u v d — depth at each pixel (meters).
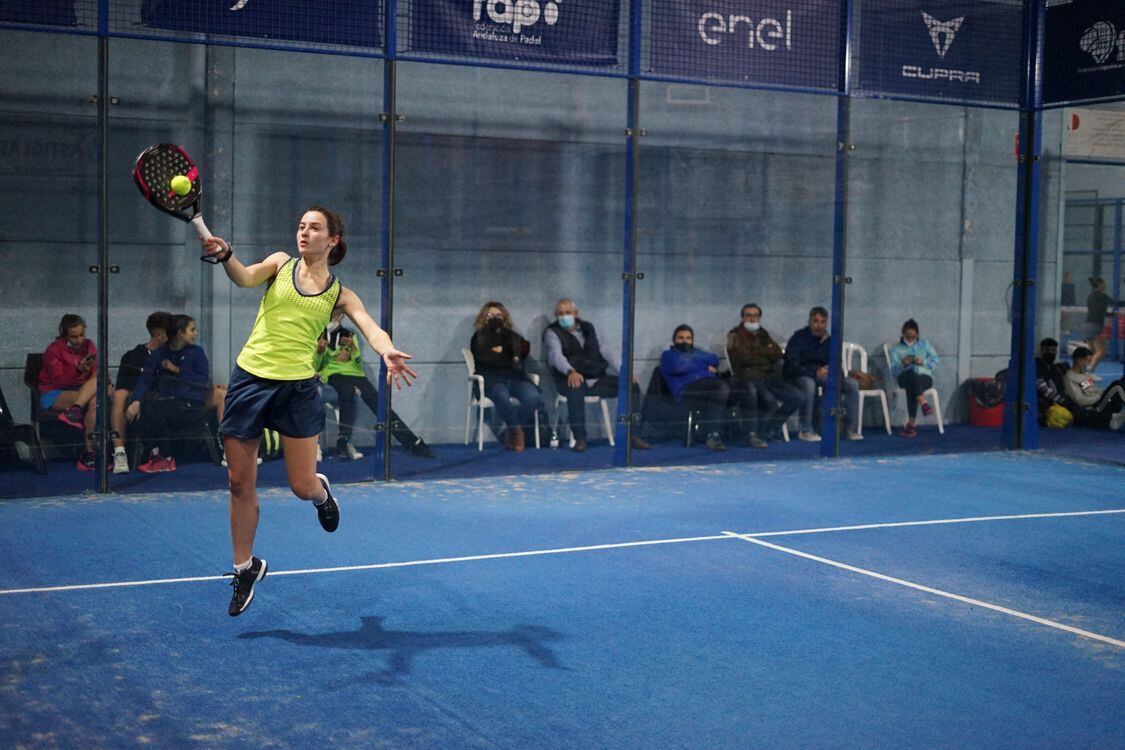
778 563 6.18
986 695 4.23
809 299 11.46
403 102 9.95
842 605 5.38
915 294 11.86
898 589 5.68
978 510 7.77
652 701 4.12
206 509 7.38
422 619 5.07
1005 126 12.12
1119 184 17.58
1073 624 5.14
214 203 9.40
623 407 9.35
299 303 4.74
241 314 9.48
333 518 5.18
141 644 4.67
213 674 4.34
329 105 9.71
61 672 4.34
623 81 10.65
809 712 4.04
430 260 10.12
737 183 11.09
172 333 8.72
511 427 9.91
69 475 8.33
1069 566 6.22
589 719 3.94
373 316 9.98
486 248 10.31
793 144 11.27
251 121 9.48
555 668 4.46
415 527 6.99
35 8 7.46
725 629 4.98
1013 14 10.17
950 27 9.93
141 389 8.62
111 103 7.86
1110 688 4.32
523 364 10.02
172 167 4.48
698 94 10.86
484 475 8.88
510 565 6.07
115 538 6.55
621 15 9.32
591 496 8.10
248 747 3.67
